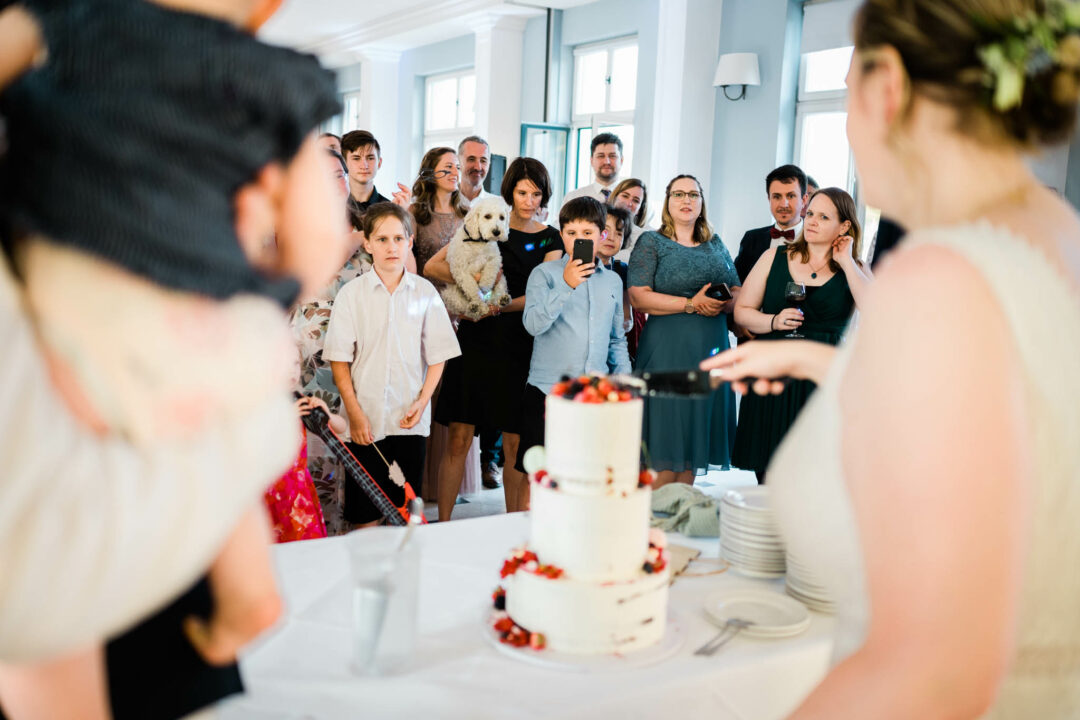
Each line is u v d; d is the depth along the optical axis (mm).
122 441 439
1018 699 676
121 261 425
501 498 4508
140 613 459
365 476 2215
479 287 3635
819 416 767
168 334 444
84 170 423
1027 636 671
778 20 6793
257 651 1215
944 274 598
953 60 652
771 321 3396
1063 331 619
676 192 3699
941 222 702
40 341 442
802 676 1272
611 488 1217
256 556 688
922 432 551
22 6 475
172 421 454
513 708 1070
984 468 540
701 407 3523
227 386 468
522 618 1262
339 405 3172
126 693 674
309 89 514
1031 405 612
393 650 1156
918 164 711
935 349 568
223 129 466
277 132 504
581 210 3443
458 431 3762
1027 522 570
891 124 708
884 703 541
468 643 1261
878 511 572
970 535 531
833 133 6715
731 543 1631
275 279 517
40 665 548
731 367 1203
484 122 9414
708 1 7164
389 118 12219
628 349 4355
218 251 457
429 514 4168
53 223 422
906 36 671
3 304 413
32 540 385
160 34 458
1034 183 718
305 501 2354
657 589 1249
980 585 530
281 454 516
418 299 3182
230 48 472
